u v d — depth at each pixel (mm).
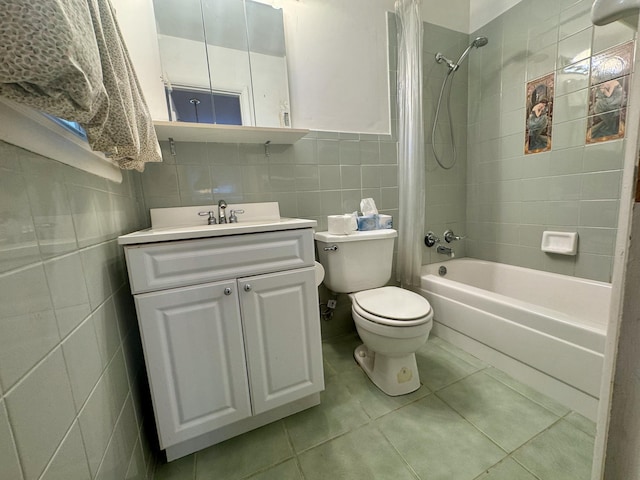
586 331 991
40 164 493
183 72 1287
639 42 253
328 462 913
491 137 1884
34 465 390
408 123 1671
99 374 635
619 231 283
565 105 1486
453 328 1546
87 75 360
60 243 535
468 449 927
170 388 871
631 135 265
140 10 1209
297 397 1066
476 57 1912
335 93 1601
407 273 1781
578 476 815
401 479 845
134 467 768
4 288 374
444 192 2020
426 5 1781
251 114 1414
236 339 943
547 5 1513
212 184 1379
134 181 1241
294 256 1017
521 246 1776
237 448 979
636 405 290
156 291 830
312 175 1588
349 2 1581
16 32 279
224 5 1333
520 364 1223
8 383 361
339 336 1765
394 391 1190
